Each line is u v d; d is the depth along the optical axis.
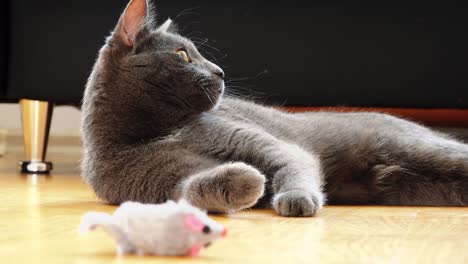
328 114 1.07
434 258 0.63
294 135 0.99
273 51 1.28
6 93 1.33
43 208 0.88
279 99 1.29
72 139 2.01
